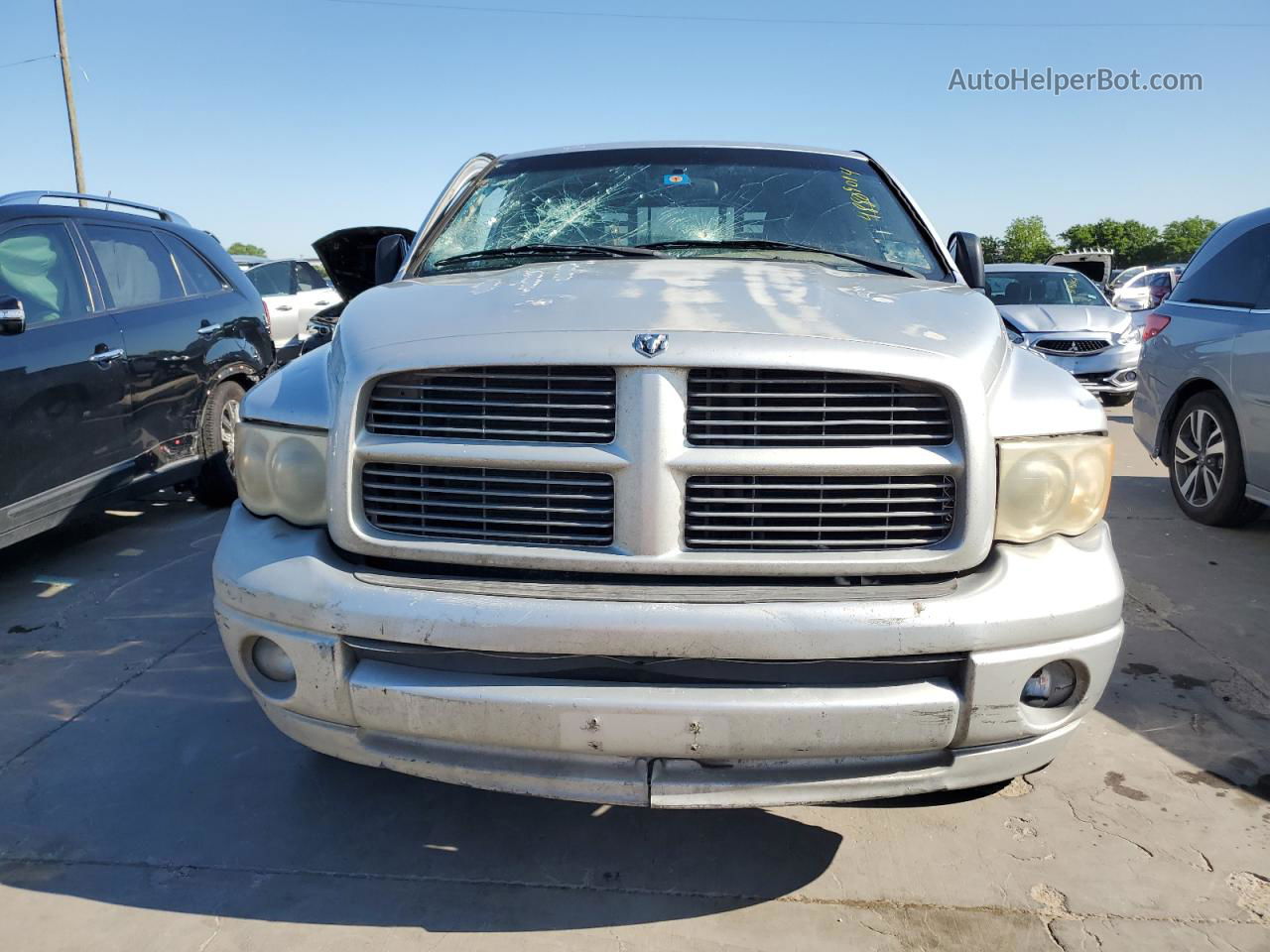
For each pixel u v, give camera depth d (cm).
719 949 220
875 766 209
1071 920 229
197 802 278
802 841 261
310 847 258
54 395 449
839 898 237
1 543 420
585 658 203
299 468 230
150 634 398
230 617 228
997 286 1157
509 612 201
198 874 246
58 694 344
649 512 206
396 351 217
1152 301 1195
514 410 212
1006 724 208
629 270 279
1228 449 531
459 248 333
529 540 214
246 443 240
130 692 346
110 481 486
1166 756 302
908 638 199
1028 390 229
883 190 354
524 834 264
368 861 252
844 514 209
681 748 201
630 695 199
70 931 225
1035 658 207
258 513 239
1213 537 535
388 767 218
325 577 215
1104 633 216
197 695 343
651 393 205
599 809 276
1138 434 630
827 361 204
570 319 217
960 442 208
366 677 211
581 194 346
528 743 204
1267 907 233
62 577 469
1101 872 246
